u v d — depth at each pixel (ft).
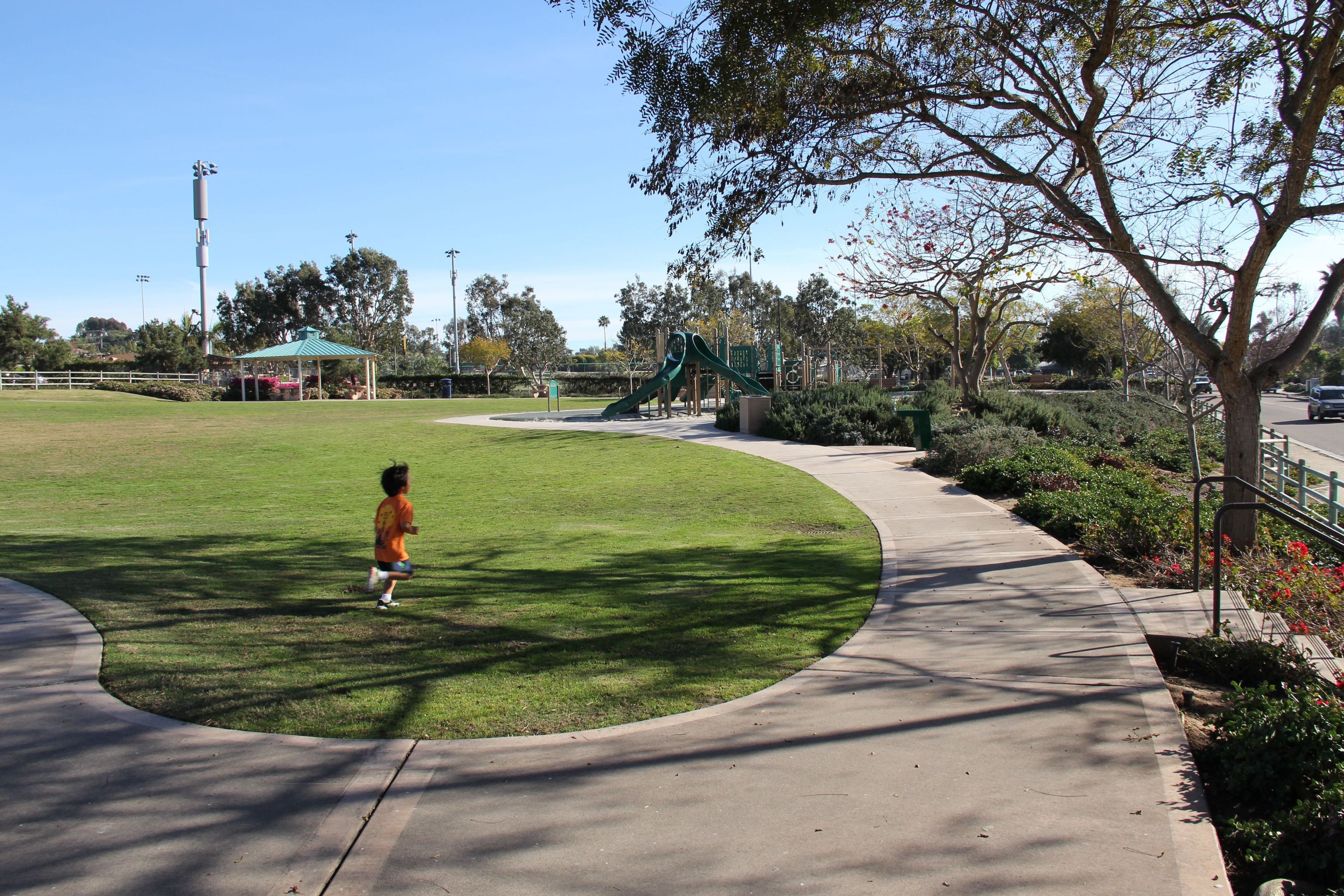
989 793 12.91
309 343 180.75
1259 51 34.88
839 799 12.72
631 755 14.26
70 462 66.39
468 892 10.31
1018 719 15.79
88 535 35.99
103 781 13.01
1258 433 34.45
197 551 32.30
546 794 12.84
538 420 108.37
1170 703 16.43
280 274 300.20
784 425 78.43
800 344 251.39
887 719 15.85
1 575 26.35
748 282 264.72
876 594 25.62
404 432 90.02
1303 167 31.19
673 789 13.01
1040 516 36.73
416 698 16.61
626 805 12.50
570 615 22.99
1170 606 23.18
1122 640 20.33
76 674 17.51
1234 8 34.01
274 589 25.52
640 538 36.22
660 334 123.95
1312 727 13.50
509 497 49.62
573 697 16.84
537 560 31.07
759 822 12.01
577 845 11.39
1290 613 25.59
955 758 14.14
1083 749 14.46
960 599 24.77
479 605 23.97
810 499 45.57
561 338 298.15
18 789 12.74
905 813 12.28
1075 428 80.38
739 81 33.78
